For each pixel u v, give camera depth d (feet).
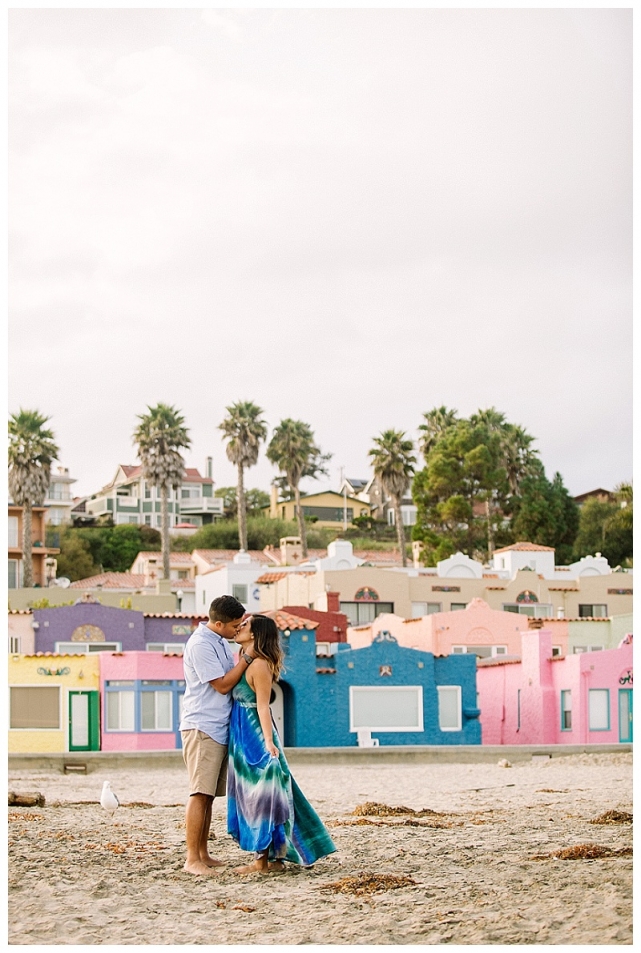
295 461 303.07
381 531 394.93
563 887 30.48
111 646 146.00
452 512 285.02
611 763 99.76
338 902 29.25
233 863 33.96
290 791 32.73
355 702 125.29
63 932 26.86
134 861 34.63
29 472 248.32
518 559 208.64
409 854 36.17
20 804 52.31
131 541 348.79
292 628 124.88
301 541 295.28
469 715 128.06
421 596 187.83
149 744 122.62
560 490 307.78
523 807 57.36
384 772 94.89
